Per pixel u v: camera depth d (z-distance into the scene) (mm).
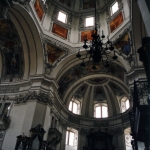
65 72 18453
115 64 17875
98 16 20109
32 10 15445
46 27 17812
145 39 6129
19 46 16781
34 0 16109
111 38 16984
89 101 22281
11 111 15141
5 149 13188
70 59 17844
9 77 17375
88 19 20406
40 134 12531
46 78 15766
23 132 13094
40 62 16531
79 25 20000
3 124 14062
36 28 15867
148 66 6320
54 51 17438
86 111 21812
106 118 20672
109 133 19547
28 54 16875
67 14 20609
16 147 11938
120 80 19578
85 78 20750
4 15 8547
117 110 21047
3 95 16250
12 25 15633
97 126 20469
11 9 14227
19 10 14352
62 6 20547
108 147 16906
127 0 16438
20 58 17234
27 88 15914
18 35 16188
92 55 9719
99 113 21984
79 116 20766
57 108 17750
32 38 16328
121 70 18047
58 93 18734
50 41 17203
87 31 19125
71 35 19203
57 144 15898
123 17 16469
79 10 21141
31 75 15766
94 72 20031
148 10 5543
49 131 14734
